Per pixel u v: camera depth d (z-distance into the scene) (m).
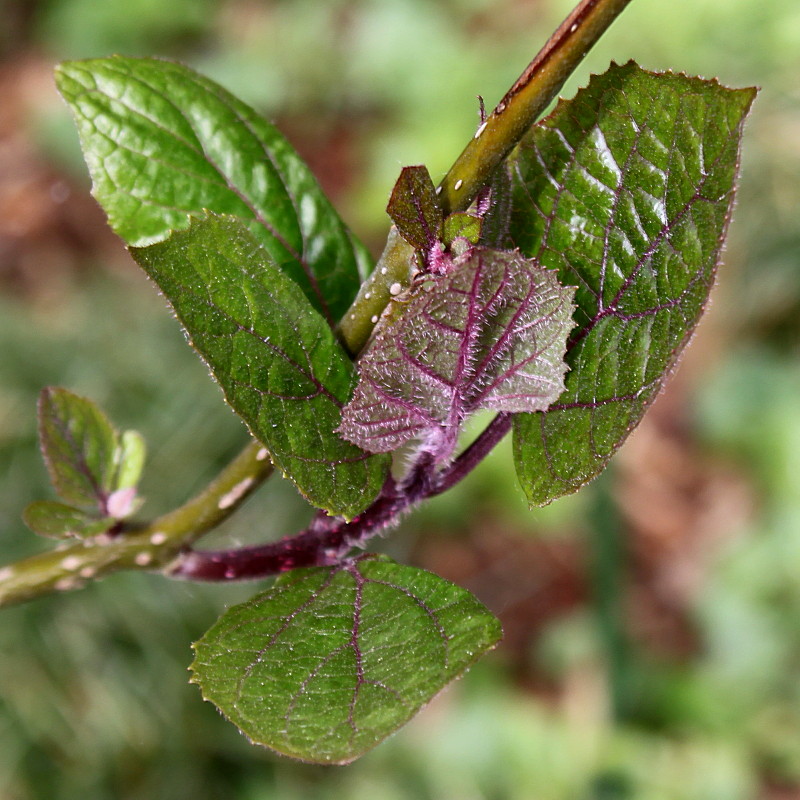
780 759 1.41
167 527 0.48
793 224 1.55
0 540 1.31
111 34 2.04
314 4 2.06
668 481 1.73
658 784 1.37
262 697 0.43
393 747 1.46
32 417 1.39
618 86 0.45
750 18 1.53
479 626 0.44
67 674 1.29
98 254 1.83
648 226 0.45
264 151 0.50
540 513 1.58
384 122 1.95
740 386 1.66
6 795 1.24
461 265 0.43
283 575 0.45
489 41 1.90
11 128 1.99
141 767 1.31
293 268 0.50
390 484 0.46
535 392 0.44
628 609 1.59
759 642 1.50
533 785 1.41
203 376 1.45
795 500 1.58
